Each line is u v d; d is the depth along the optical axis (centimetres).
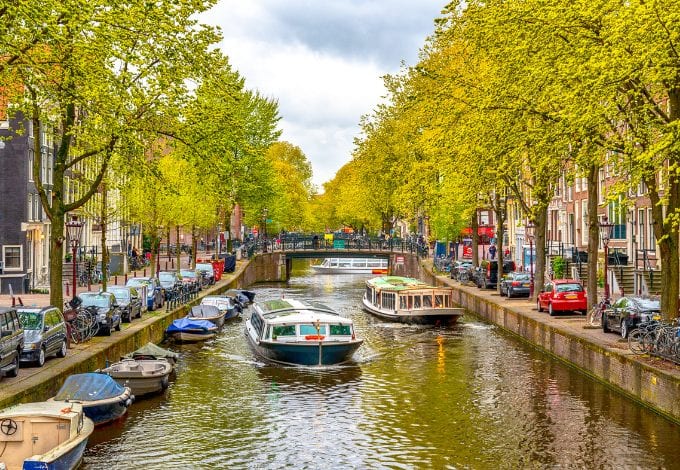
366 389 2553
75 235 3034
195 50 2305
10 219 4662
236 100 2470
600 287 4591
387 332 3928
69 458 1545
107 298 2997
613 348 2456
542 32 2325
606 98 2061
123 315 3306
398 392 2502
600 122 2172
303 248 8844
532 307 3878
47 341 2239
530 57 2414
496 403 2323
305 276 9219
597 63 1950
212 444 1923
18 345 2044
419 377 2736
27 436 1570
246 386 2603
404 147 5681
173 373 2811
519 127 2523
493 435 1992
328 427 2083
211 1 2236
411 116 5259
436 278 6194
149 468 1739
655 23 1875
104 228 3697
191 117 2430
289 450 1880
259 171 7044
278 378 2741
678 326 2220
